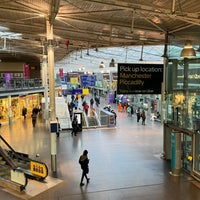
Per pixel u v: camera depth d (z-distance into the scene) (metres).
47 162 13.69
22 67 43.16
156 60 22.67
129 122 26.78
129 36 14.80
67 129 22.33
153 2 8.91
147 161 13.90
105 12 10.16
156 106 28.50
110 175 11.85
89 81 36.22
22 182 10.22
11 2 9.98
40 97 35.97
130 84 12.31
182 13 8.25
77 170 12.50
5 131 22.09
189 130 11.96
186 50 9.48
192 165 11.66
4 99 26.02
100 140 18.70
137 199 9.51
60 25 14.19
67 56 32.41
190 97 12.16
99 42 17.78
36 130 22.53
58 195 9.84
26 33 17.30
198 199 9.50
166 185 10.76
